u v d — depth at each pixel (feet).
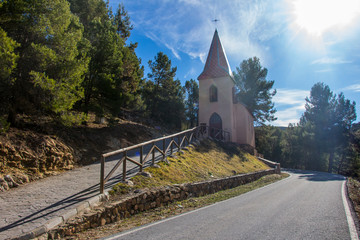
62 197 20.84
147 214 21.67
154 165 32.99
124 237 14.57
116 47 49.67
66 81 34.27
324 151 138.31
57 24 35.35
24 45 32.78
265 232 15.17
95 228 17.28
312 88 152.25
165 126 104.53
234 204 25.34
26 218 16.34
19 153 27.37
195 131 60.85
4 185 23.29
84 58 39.83
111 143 47.67
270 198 29.17
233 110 90.74
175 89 120.16
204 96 89.20
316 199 28.32
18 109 33.55
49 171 29.63
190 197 29.43
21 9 30.30
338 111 142.00
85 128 46.78
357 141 146.20
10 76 29.19
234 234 14.75
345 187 41.52
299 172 96.12
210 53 94.99
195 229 15.94
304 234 14.78
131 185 25.07
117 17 91.91
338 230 15.66
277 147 168.55
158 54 123.03
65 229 15.57
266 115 132.16
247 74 128.57
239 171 50.60
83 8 67.26
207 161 47.11
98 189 23.16
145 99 111.24
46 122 37.45
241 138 93.66
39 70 32.30
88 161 37.09
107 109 49.01
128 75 57.72
